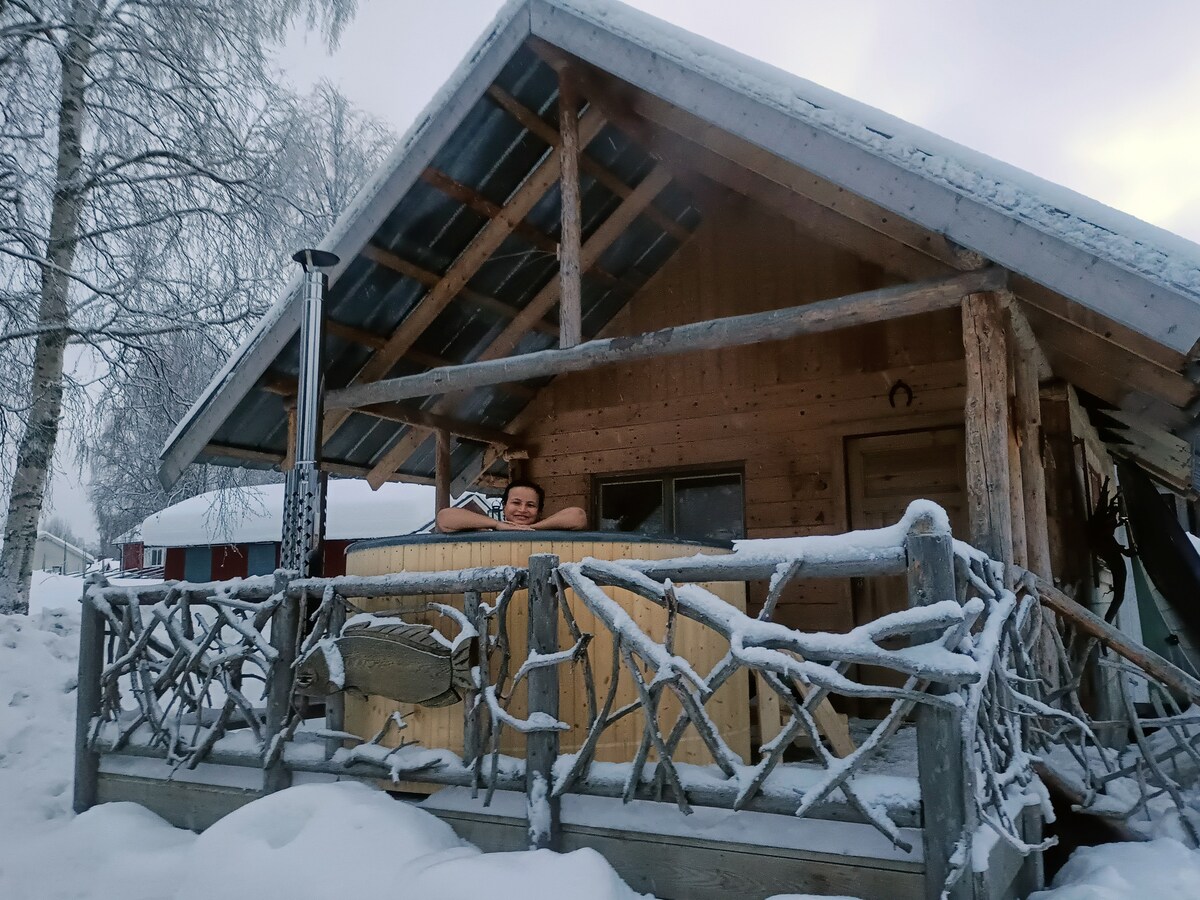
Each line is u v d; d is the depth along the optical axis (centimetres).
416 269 616
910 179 403
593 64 504
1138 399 589
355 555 438
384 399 629
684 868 304
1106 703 590
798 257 710
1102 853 360
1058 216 369
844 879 280
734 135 485
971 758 263
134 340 1104
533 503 479
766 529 694
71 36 1136
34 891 374
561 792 323
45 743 637
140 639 454
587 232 689
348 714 412
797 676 278
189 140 1201
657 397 762
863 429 668
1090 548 668
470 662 343
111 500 2278
